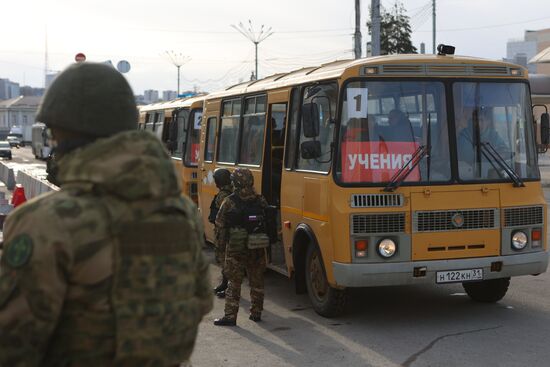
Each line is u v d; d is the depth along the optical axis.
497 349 6.57
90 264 2.04
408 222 7.25
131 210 2.12
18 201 16.91
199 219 2.46
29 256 1.99
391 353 6.49
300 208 8.17
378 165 7.34
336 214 7.21
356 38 26.97
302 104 8.38
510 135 7.77
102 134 2.21
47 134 2.32
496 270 7.46
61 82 2.23
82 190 2.11
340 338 7.04
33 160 63.12
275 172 9.47
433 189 7.34
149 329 2.11
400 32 39.12
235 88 11.21
